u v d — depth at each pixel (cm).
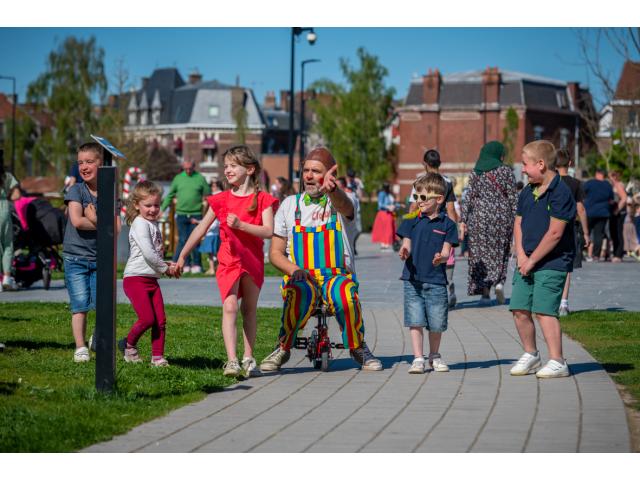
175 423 623
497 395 716
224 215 810
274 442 574
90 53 7906
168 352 920
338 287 826
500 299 1338
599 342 977
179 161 10744
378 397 714
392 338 1044
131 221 838
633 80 3153
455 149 8581
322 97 8969
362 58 8612
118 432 590
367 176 8344
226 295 798
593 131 3619
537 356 811
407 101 8712
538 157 784
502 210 1280
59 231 1667
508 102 8519
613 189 2381
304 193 838
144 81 11400
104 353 691
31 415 611
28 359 845
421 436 587
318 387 758
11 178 1661
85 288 857
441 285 827
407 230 833
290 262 830
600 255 2384
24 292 1600
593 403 679
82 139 7769
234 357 795
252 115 10831
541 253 771
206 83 10962
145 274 834
